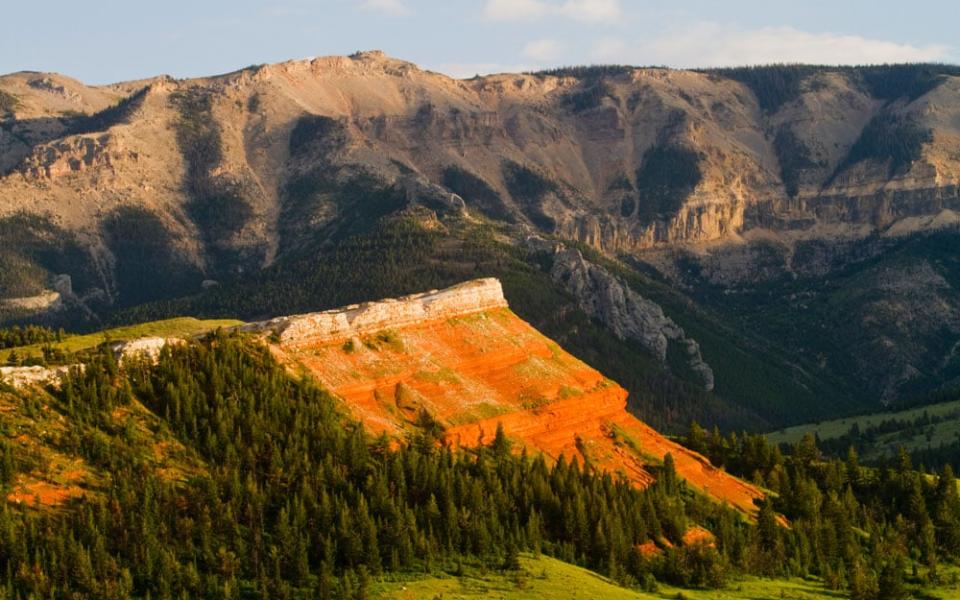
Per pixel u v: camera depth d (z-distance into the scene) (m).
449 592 170.75
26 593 153.00
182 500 176.62
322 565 169.12
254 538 172.75
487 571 180.38
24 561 156.38
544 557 190.00
